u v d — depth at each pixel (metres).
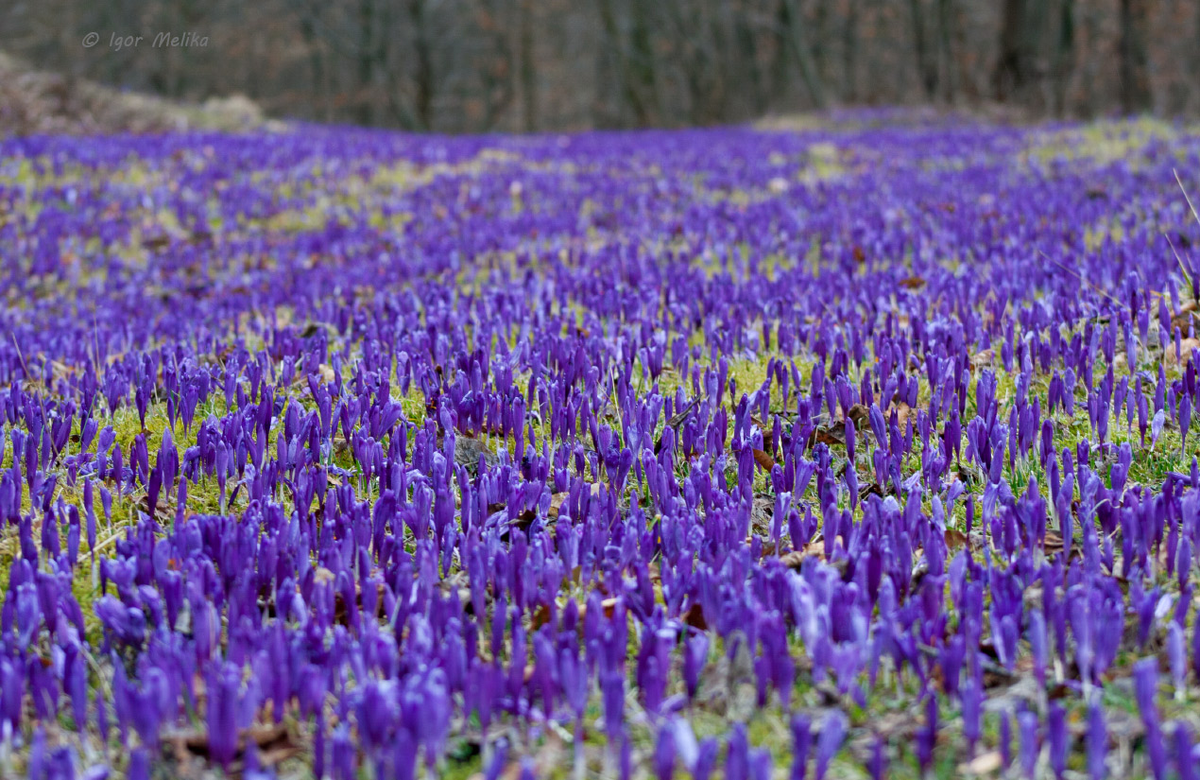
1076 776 2.15
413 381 4.76
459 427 4.18
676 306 5.85
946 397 4.07
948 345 4.69
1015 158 15.30
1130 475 3.64
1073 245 7.45
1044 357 4.54
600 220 10.83
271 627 2.61
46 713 2.36
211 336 6.11
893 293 5.95
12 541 3.38
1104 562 2.85
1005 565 3.06
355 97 57.94
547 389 4.27
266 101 64.75
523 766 1.93
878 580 2.66
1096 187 11.01
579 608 2.90
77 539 3.03
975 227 8.49
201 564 2.71
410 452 3.99
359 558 2.77
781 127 30.89
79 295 8.96
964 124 27.58
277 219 12.43
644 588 2.73
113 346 6.29
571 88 68.88
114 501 3.67
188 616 2.72
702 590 2.59
